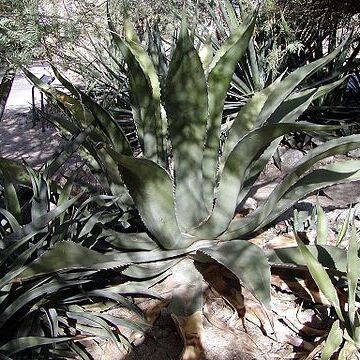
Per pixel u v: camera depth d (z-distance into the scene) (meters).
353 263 1.77
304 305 2.01
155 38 4.07
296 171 1.87
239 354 1.77
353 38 4.68
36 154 4.17
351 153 3.76
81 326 1.84
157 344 1.83
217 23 4.56
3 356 1.48
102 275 2.07
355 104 4.49
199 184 2.10
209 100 2.08
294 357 1.78
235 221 2.19
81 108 2.27
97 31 4.02
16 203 1.98
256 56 4.21
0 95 2.31
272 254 2.01
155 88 2.21
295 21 4.36
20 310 1.75
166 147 2.29
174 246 2.05
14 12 2.85
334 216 2.74
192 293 1.93
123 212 2.17
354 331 1.71
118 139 2.17
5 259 1.64
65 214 2.11
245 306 1.95
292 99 2.30
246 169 2.01
